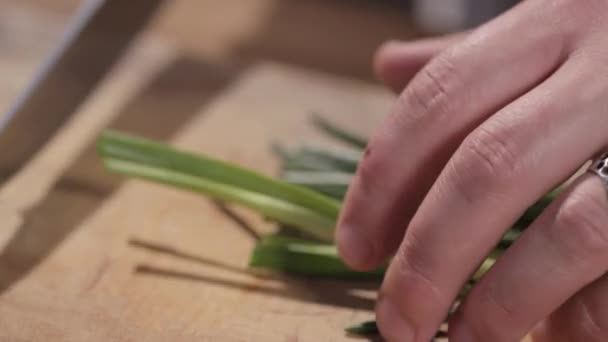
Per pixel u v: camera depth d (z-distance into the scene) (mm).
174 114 421
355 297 334
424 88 301
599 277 282
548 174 281
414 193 307
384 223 309
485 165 281
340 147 405
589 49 295
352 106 432
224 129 414
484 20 504
